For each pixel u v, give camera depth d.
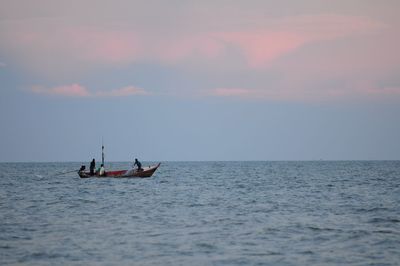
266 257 34.97
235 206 66.19
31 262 33.53
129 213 58.38
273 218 53.91
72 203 69.56
